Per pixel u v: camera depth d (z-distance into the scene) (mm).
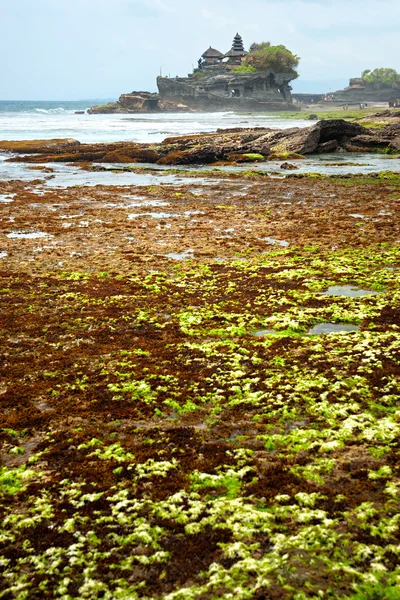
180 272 21000
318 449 9281
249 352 13531
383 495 7988
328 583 6402
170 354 13500
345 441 9461
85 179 50625
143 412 10781
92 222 30906
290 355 13273
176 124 132000
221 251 24281
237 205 35938
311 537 7125
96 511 7801
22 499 8141
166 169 57688
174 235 27562
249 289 18609
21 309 16812
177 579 6562
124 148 68625
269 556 6832
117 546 7117
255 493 8172
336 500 7910
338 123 73250
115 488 8344
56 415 10688
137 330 15219
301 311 16219
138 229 28984
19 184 46469
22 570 6766
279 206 35125
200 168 59344
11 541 7234
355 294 17953
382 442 9375
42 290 18766
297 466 8836
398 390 11117
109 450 9414
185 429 10133
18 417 10586
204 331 15062
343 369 12289
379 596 6207
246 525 7395
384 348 13156
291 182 45625
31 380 12195
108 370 12664
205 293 18328
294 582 6414
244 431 10070
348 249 23812
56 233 28078
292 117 168625
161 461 9070
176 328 15242
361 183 43406
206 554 6930
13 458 9328
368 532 7223
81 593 6375
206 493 8203
